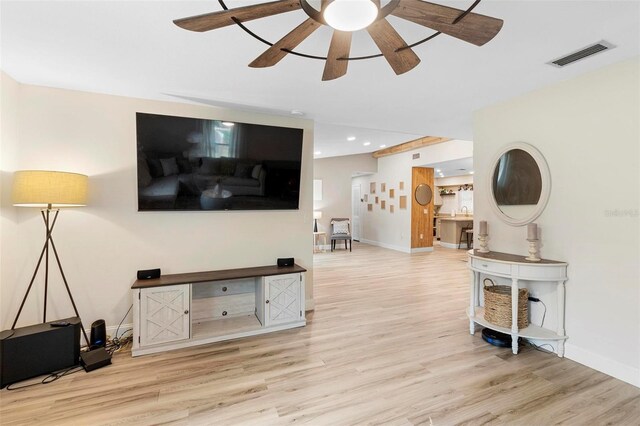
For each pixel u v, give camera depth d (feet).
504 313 9.06
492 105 10.44
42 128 8.77
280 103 10.32
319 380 7.34
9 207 8.21
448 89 9.04
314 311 12.14
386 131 15.80
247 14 4.00
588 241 7.95
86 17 5.50
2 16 5.43
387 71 7.80
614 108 7.42
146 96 9.61
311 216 12.28
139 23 5.71
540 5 5.15
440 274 18.43
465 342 9.39
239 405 6.42
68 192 7.81
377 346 9.12
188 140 9.87
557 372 7.67
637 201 7.07
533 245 8.70
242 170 10.72
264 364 8.07
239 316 11.01
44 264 8.83
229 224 10.91
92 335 8.72
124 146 9.59
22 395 6.74
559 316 8.41
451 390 6.94
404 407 6.35
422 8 3.79
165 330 8.78
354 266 20.74
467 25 4.17
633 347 7.14
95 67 7.58
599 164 7.71
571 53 6.89
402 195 27.14
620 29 5.90
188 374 7.59
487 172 10.55
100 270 9.36
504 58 7.12
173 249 10.16
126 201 9.62
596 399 6.63
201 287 10.67
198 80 8.37
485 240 10.05
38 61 7.25
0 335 7.24
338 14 3.79
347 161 29.84
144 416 6.08
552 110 8.70
